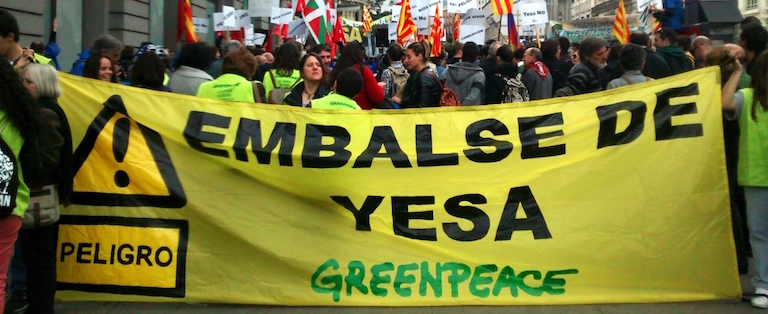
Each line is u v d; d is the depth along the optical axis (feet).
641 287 15.74
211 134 16.06
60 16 45.98
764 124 15.40
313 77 19.45
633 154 15.92
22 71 14.20
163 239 15.76
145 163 15.93
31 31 40.19
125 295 15.74
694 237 15.72
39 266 14.33
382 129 16.35
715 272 15.72
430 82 23.91
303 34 43.39
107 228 15.83
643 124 15.99
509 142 16.17
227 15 45.93
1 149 12.12
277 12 47.88
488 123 16.33
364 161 16.07
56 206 14.37
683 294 15.72
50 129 13.52
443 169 16.12
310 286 15.69
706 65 17.94
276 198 15.93
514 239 15.80
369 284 15.66
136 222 15.83
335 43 48.47
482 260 15.75
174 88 19.26
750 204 15.81
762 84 15.31
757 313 15.06
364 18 89.40
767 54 15.33
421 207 16.01
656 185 15.80
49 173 14.08
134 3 54.29
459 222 15.96
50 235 14.53
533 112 16.35
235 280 15.67
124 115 16.07
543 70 27.43
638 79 19.79
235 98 18.28
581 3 160.04
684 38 27.25
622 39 39.86
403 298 15.57
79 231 15.83
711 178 15.78
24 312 15.24
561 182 15.97
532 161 16.12
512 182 16.05
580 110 16.24
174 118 16.11
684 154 15.84
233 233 15.71
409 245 15.84
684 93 15.99
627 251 15.70
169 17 62.69
